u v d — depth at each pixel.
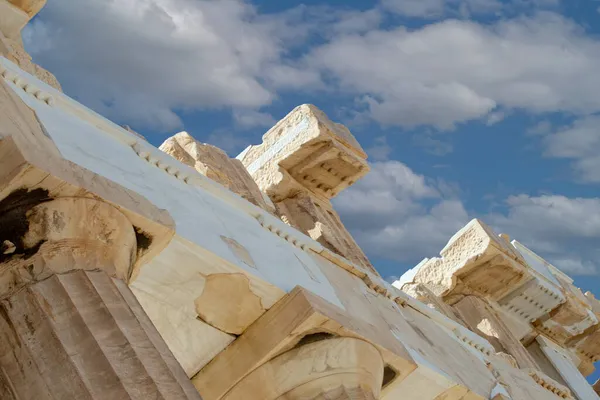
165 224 11.71
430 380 16.42
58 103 12.33
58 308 9.98
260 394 13.62
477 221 24.81
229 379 13.61
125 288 10.77
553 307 26.45
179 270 12.59
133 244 11.34
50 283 10.16
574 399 25.38
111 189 11.29
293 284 14.09
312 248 15.87
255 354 13.50
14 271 10.20
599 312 29.64
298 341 13.77
